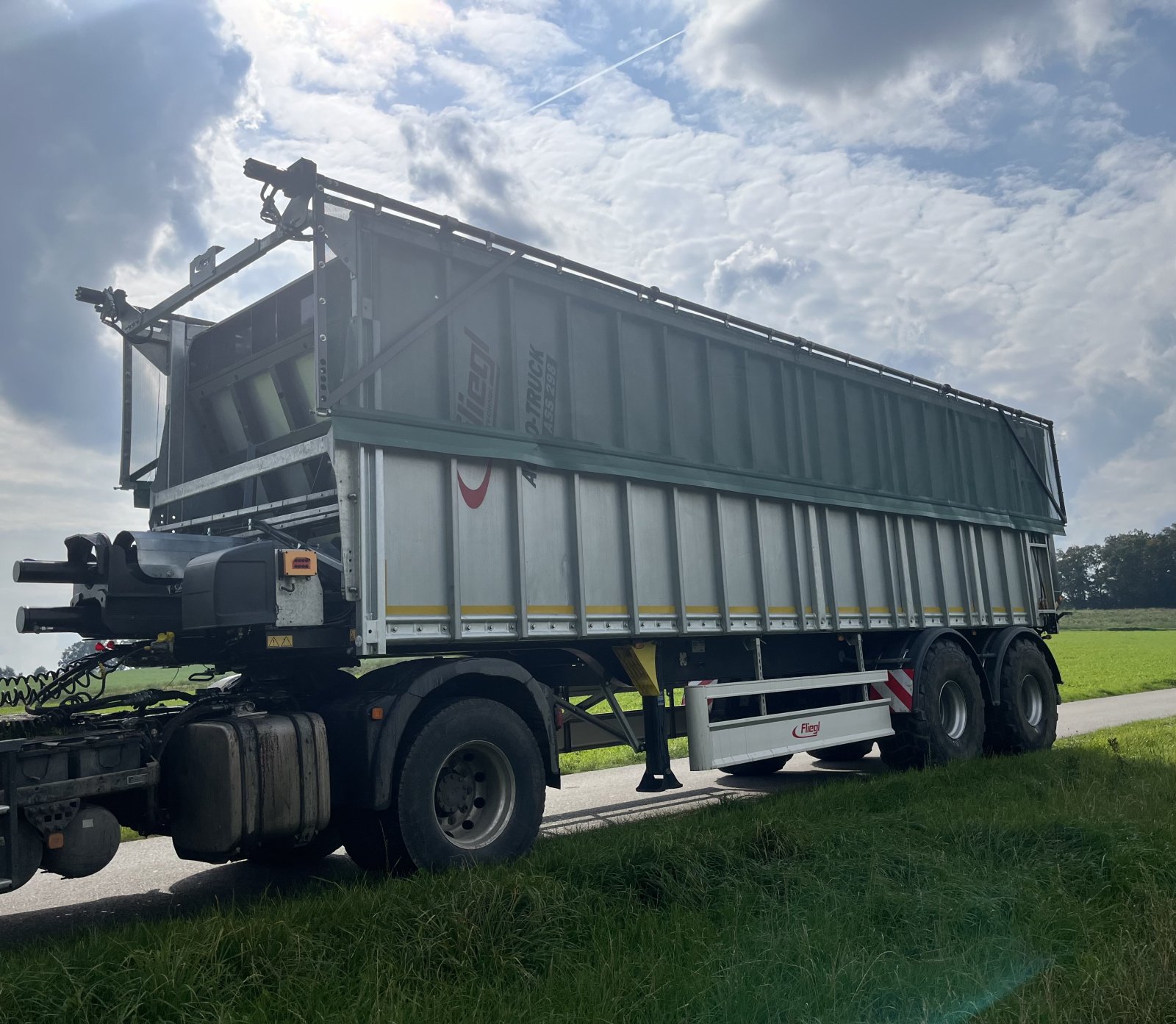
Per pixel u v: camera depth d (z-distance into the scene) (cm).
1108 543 14175
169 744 527
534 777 627
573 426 715
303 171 570
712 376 855
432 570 602
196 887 652
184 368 783
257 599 543
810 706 942
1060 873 518
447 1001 364
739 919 458
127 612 588
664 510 785
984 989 375
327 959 403
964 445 1194
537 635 659
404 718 569
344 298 595
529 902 452
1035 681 1173
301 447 591
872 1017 359
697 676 829
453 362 635
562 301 727
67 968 373
